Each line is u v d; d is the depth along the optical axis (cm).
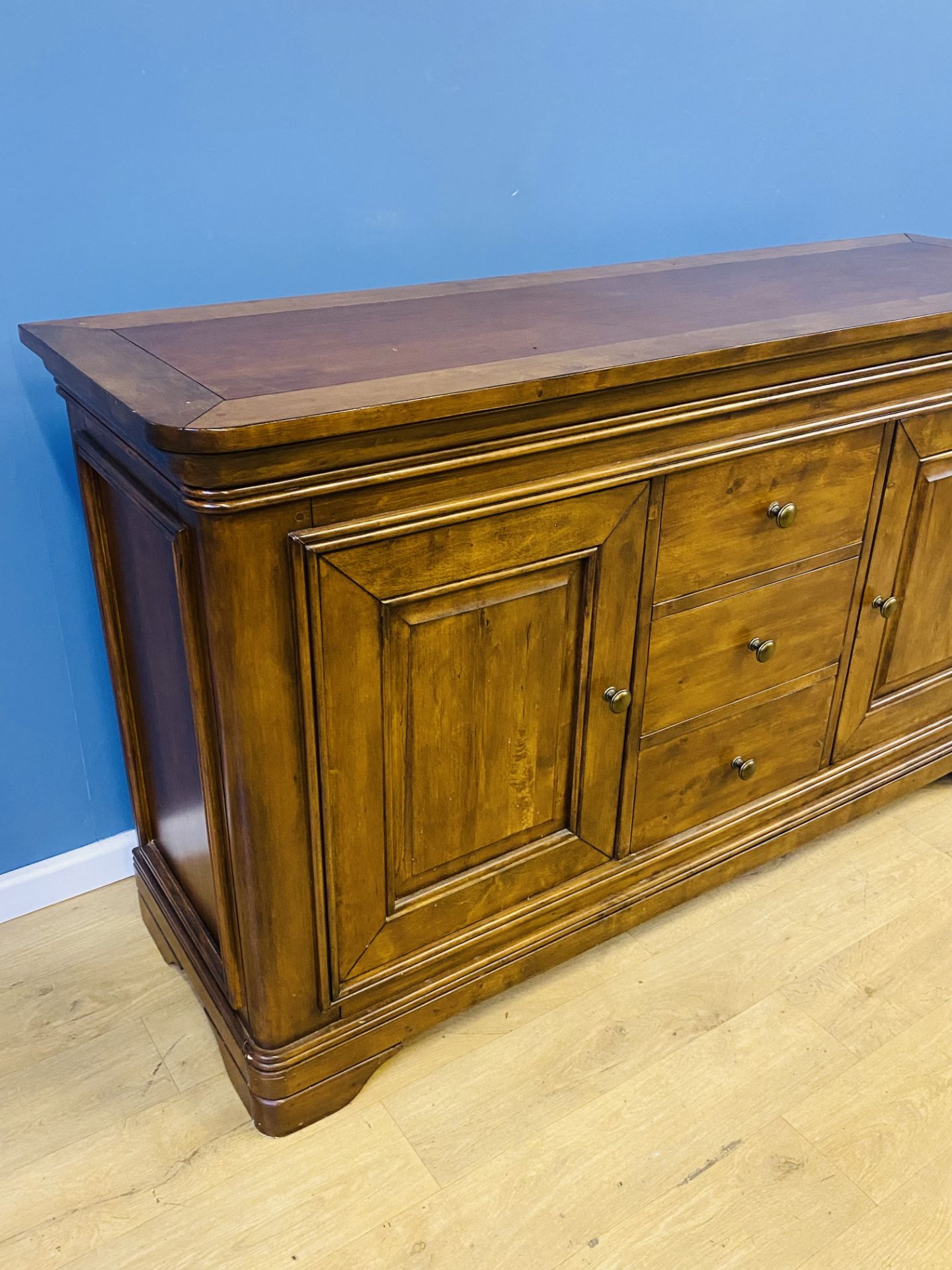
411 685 105
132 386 91
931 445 137
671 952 144
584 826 129
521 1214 110
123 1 113
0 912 149
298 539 90
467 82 138
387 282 144
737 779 144
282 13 122
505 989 130
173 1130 119
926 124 186
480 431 95
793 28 162
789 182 175
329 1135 119
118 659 127
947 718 170
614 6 145
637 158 158
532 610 111
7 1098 123
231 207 129
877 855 163
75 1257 106
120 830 157
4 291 120
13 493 129
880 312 121
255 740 96
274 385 92
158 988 139
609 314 121
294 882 106
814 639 140
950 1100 124
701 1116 121
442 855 118
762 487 122
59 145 116
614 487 109
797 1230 109
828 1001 137
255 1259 106
